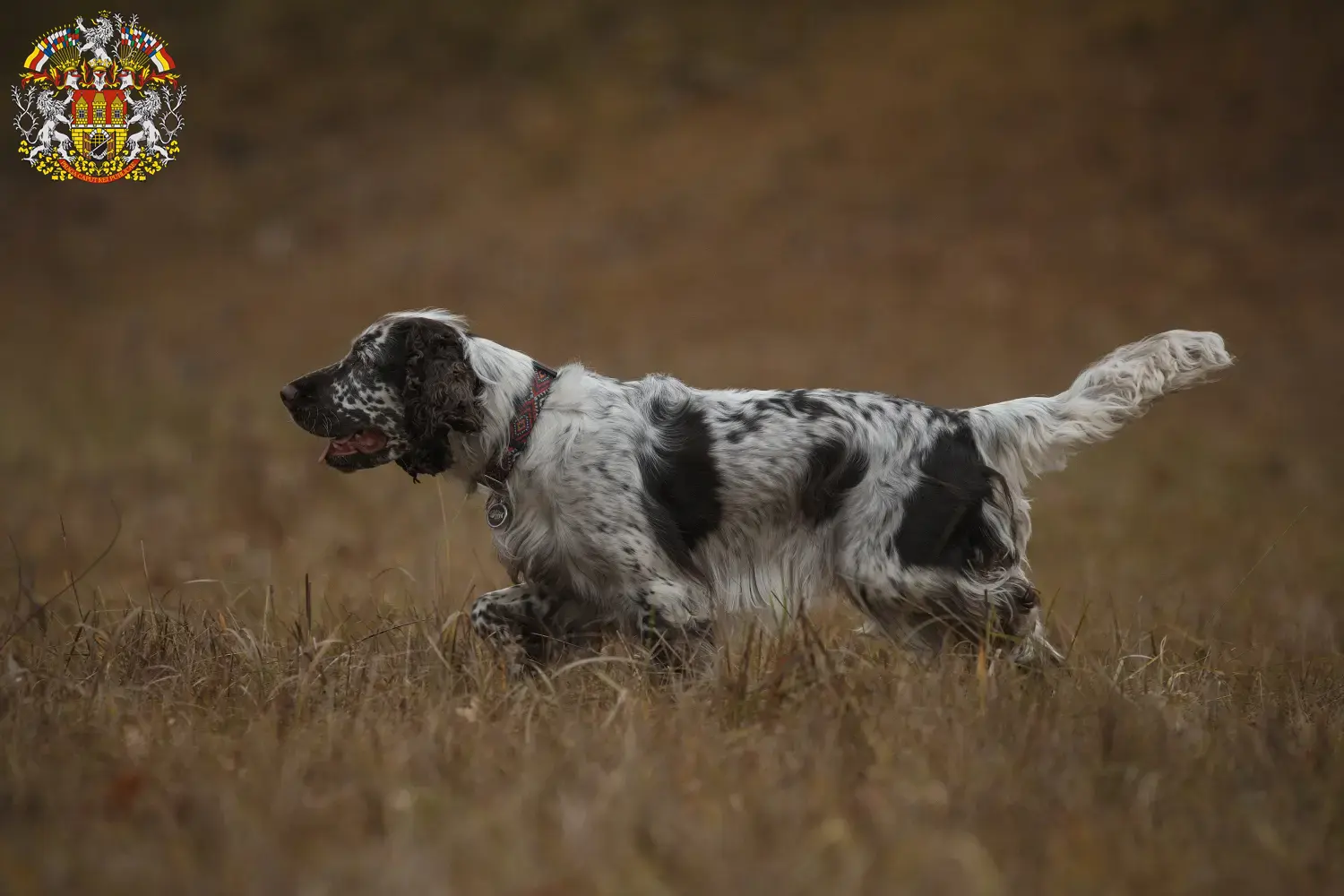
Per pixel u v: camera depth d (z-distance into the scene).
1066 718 6.04
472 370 7.29
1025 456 7.57
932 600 7.20
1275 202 32.12
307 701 6.40
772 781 5.21
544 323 31.20
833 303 30.61
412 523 14.70
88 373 28.31
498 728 5.92
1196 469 18.17
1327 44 36.41
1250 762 5.68
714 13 46.28
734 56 43.84
